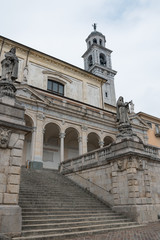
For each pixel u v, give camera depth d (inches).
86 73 1349.7
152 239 300.7
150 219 486.3
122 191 513.7
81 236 333.4
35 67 1156.5
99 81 1412.4
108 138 1162.0
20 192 456.8
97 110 1226.0
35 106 887.1
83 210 469.7
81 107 1057.5
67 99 1130.7
